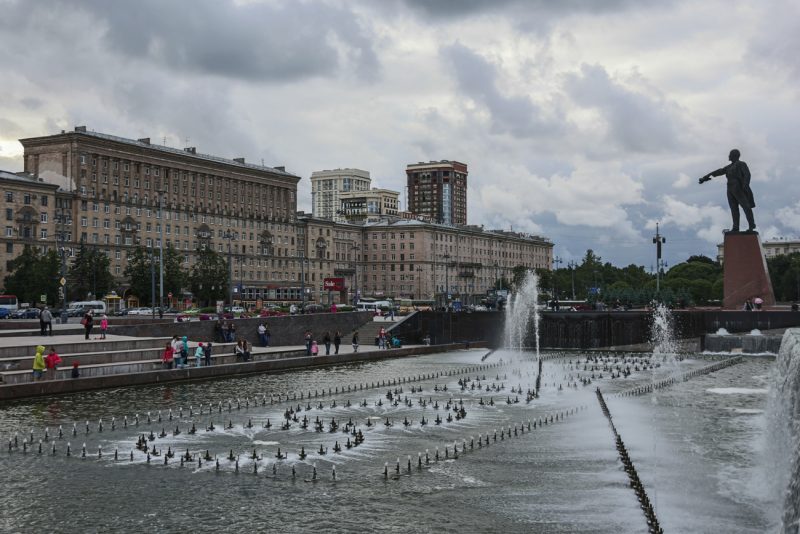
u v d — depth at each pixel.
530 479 28.06
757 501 25.28
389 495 26.12
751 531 22.41
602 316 94.19
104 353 57.72
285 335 87.88
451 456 31.86
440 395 50.25
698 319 87.75
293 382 57.84
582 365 71.44
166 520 23.62
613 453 32.16
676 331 88.56
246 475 28.80
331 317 95.12
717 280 191.50
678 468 29.50
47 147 176.88
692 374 60.59
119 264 180.00
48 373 51.56
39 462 30.83
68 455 32.00
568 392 51.41
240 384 56.38
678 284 180.88
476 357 81.88
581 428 37.81
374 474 28.94
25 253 151.38
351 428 38.25
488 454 32.16
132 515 24.12
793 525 17.73
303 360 69.38
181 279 165.62
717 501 25.28
